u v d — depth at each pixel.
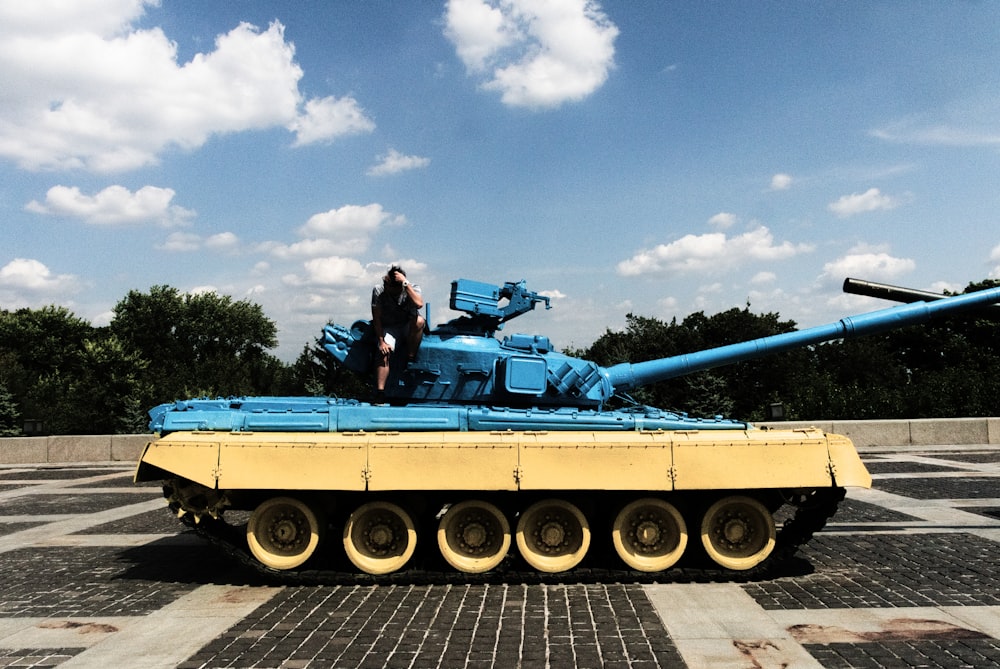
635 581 8.73
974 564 9.32
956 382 30.00
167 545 11.48
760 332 34.28
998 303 11.76
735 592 8.22
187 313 69.50
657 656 6.25
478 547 9.01
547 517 9.04
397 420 9.30
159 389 38.09
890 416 28.89
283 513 9.16
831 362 38.97
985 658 6.13
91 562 10.31
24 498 17.20
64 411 32.56
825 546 10.44
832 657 6.19
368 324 10.72
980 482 16.62
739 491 9.03
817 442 8.69
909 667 5.95
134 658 6.41
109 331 63.69
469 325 10.70
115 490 18.36
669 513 8.88
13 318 53.62
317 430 9.27
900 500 14.35
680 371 11.84
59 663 6.33
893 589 8.23
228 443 8.85
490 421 9.31
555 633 6.88
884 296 12.04
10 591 8.77
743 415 32.88
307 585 8.87
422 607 7.80
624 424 9.25
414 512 9.45
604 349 36.88
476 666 6.07
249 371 41.12
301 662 6.23
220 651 6.54
